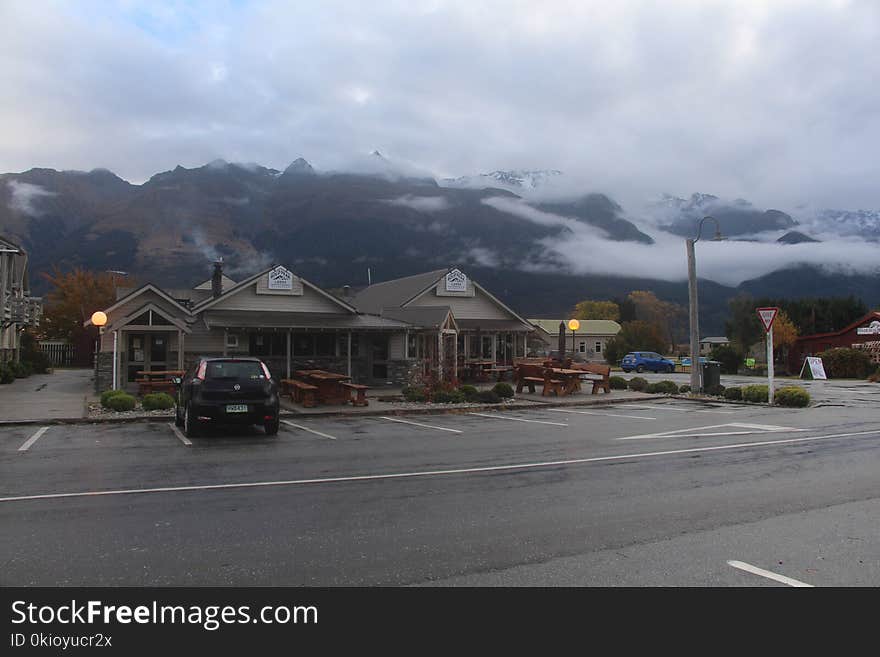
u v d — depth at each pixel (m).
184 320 24.81
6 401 18.97
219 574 4.93
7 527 6.09
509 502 7.14
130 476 8.58
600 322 82.69
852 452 10.72
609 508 6.89
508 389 21.31
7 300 28.91
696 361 23.30
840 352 39.62
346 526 6.16
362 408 17.89
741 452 10.70
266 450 10.88
